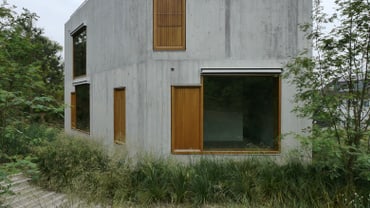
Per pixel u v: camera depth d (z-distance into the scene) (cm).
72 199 638
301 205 617
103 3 1236
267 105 912
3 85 509
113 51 1148
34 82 551
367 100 670
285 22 899
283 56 898
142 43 935
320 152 672
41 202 737
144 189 720
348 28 643
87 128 1489
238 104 909
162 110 905
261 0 898
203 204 684
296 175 723
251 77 909
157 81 905
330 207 616
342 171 691
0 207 622
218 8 901
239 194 688
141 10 940
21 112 532
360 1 608
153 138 903
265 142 908
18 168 514
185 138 902
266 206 632
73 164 867
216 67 897
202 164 803
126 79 1039
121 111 1095
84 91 1537
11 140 561
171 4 910
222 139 907
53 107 518
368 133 637
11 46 632
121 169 783
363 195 631
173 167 783
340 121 666
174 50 905
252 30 899
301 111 702
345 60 661
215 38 902
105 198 700
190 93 904
